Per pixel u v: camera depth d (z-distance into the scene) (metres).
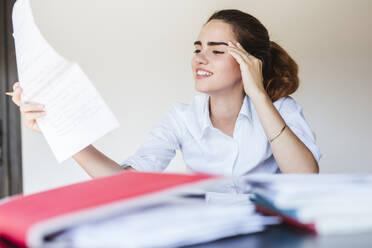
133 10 2.92
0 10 2.75
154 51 2.95
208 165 1.48
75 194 0.56
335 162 3.02
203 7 2.95
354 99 3.01
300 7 2.94
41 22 2.85
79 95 0.90
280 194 0.48
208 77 1.38
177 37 2.95
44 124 0.95
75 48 2.89
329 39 2.97
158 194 0.46
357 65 3.00
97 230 0.42
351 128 3.02
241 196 0.94
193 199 0.61
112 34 2.92
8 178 2.78
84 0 2.89
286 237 0.47
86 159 1.22
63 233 0.44
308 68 2.97
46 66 0.88
